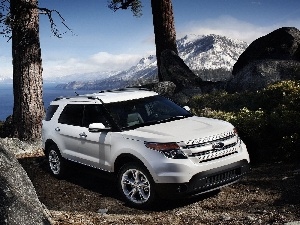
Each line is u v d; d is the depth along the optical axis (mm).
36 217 3447
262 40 17641
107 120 6531
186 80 18656
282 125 8461
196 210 5465
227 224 4605
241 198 5801
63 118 7965
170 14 20359
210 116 10945
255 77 15617
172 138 5418
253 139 8258
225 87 16906
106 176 6586
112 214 5676
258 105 11906
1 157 3588
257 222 4520
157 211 5645
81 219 5270
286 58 16219
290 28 17188
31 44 12812
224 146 5570
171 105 7125
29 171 9352
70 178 8273
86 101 7312
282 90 11695
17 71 12891
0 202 3209
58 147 7941
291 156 7738
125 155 5945
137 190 5930
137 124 6348
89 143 6883
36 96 12984
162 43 20391
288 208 4996
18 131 12984
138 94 7191
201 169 5242
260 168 7484
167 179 5250
